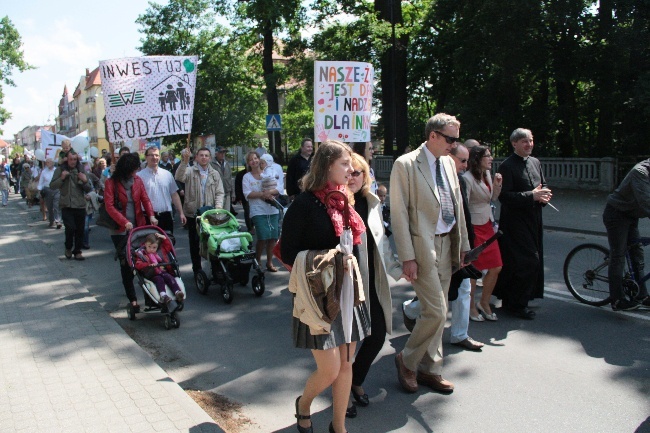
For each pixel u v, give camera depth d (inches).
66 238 384.5
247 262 277.1
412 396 167.0
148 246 244.1
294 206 131.4
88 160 713.0
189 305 274.8
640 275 239.9
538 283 239.6
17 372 175.9
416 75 1070.4
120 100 322.0
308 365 196.4
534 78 818.8
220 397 172.6
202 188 311.3
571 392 167.3
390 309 154.3
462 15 835.4
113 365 181.5
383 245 156.3
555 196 685.3
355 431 147.1
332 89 290.8
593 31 727.7
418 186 159.5
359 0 975.0
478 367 187.2
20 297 269.0
